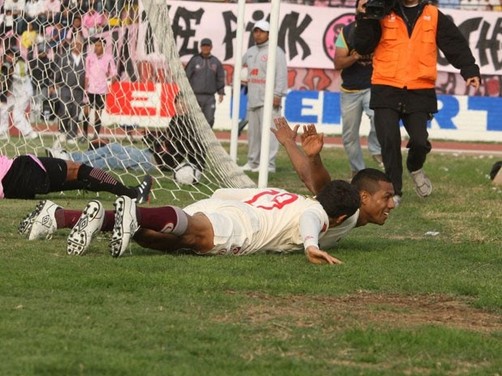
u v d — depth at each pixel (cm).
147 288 1888
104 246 2330
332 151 6481
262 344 1542
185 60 7669
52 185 3028
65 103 4569
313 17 7762
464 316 1811
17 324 1584
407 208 3456
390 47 3381
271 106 3350
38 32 4538
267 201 2305
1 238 2423
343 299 1897
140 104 4212
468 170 5309
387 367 1466
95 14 4438
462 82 7938
